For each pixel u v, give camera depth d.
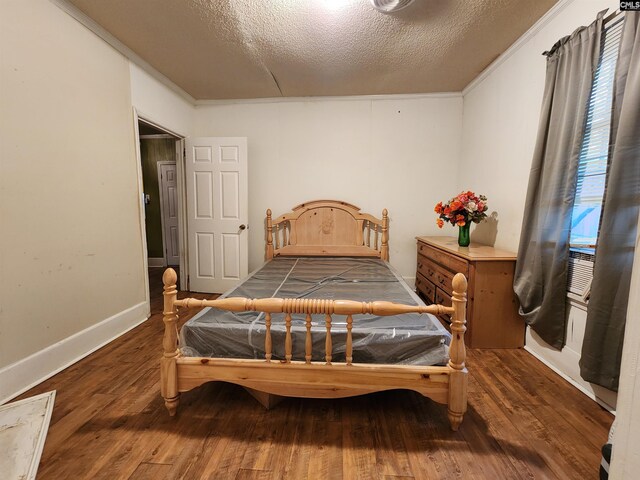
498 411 1.57
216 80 3.14
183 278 3.78
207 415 1.53
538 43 2.17
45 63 1.82
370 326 1.54
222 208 3.59
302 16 2.07
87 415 1.52
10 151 1.63
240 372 1.45
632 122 1.35
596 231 1.69
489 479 1.17
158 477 1.18
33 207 1.76
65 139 1.96
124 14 2.07
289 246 3.71
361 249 3.63
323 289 2.21
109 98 2.34
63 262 1.96
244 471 1.21
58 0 1.88
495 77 2.74
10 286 1.64
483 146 2.98
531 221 2.08
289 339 1.43
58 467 1.21
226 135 3.77
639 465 0.54
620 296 1.42
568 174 1.78
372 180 3.70
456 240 3.21
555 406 1.61
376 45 2.44
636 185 1.36
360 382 1.40
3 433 1.38
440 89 3.42
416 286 3.60
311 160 3.73
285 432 1.42
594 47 1.64
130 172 2.59
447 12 2.03
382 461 1.26
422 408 1.59
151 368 1.96
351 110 3.62
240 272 3.63
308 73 2.96
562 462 1.25
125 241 2.54
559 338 1.89
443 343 1.46
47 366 1.84
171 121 3.24
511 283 2.24
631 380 0.55
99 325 2.25
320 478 1.18
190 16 2.09
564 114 1.81
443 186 3.64
